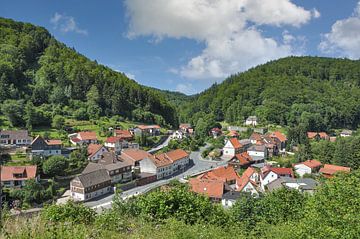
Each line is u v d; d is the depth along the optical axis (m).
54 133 86.88
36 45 153.62
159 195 17.23
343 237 12.07
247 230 17.88
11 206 39.69
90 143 85.06
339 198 14.13
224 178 60.31
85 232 10.80
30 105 95.19
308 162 74.12
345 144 80.56
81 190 53.41
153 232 12.70
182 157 77.81
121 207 16.98
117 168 63.44
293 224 16.36
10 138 73.25
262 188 60.81
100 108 114.19
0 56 122.38
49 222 11.45
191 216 16.52
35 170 56.22
